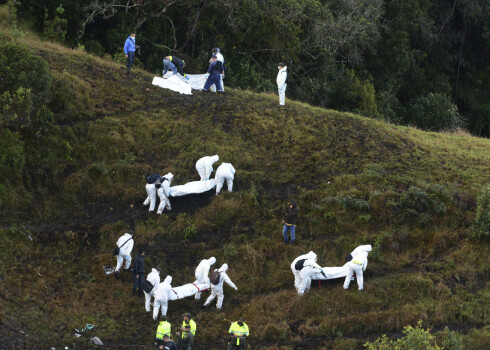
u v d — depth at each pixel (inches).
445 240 1738.4
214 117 2182.6
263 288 1615.4
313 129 2171.5
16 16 2694.4
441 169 2022.6
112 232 1710.1
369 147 2103.8
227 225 1779.0
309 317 1529.3
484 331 1493.6
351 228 1768.0
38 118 1862.7
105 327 1435.8
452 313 1547.7
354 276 1605.6
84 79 2209.6
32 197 1759.4
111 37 2869.1
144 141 2005.4
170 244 1708.9
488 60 4675.2
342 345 1434.5
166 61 2358.5
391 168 2001.7
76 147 1925.4
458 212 1807.3
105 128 1999.3
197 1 2972.4
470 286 1624.0
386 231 1753.2
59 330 1381.6
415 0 4013.3
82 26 2773.1
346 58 3651.6
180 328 1353.3
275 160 2012.8
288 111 2301.9
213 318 1512.1
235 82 2947.8
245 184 1905.8
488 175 2006.6
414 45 4389.8
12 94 1831.9
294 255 1691.7
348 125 2239.2
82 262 1615.4
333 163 1999.3
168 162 1947.6
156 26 2997.0
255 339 1462.8
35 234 1649.9
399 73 3939.5
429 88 4192.9
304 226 1782.7
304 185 1911.9
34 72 1857.8
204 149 2006.6
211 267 1660.9
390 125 2469.2
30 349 1283.2
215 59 2327.8
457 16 4677.7
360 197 1843.0
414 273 1648.6
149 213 1788.9
